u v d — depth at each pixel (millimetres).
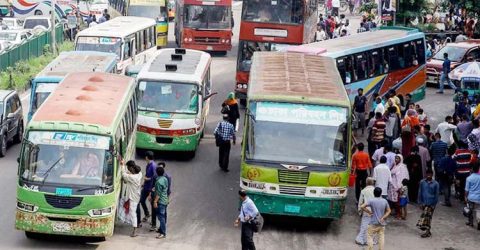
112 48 43531
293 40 43156
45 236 23891
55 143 23016
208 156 34375
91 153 23016
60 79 32344
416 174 28500
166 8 62875
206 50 60188
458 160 29000
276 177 24922
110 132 23219
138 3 62312
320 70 29703
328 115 25453
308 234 25391
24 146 22984
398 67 41812
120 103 25859
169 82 33156
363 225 24328
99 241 23734
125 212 24172
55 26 61406
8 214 25891
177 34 66625
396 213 27141
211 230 25266
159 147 33000
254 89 26188
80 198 22531
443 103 46500
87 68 34094
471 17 61219
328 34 64062
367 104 39469
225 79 52000
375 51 39875
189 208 27359
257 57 31609
